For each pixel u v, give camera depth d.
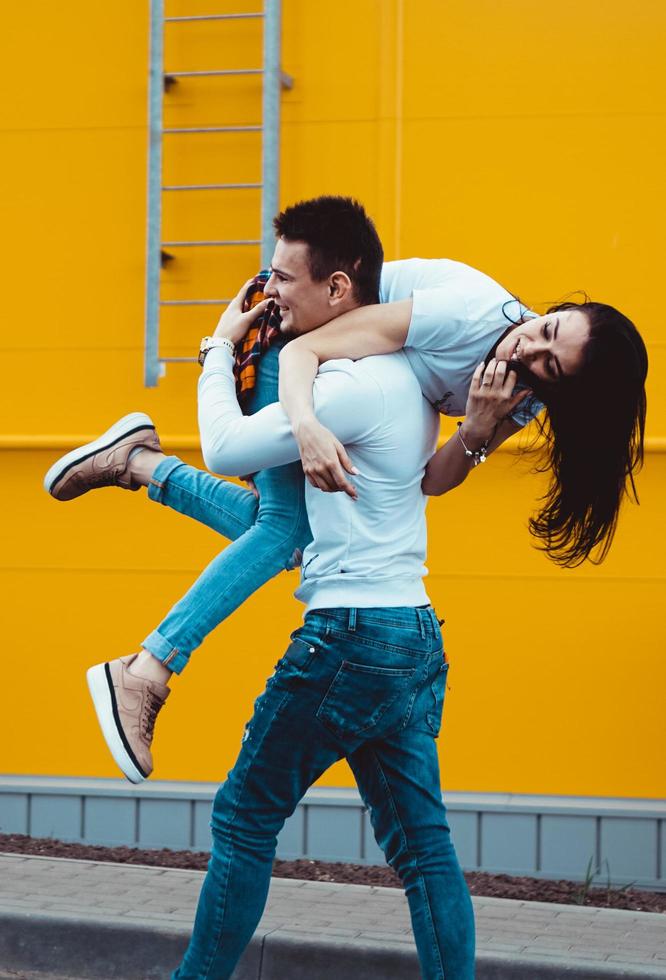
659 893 5.36
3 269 5.85
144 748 3.14
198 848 5.66
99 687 3.14
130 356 5.80
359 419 3.05
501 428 3.34
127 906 4.61
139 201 5.80
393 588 3.16
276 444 3.07
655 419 5.50
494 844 5.51
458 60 5.64
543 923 4.64
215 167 5.77
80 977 4.36
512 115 5.61
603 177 5.57
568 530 3.33
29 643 5.82
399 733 3.26
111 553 5.79
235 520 3.33
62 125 5.84
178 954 4.32
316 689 3.12
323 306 3.16
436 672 3.27
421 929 3.24
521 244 5.61
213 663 5.72
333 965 4.25
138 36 5.80
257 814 3.23
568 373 3.03
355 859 5.59
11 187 5.86
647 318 5.54
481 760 5.57
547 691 5.54
